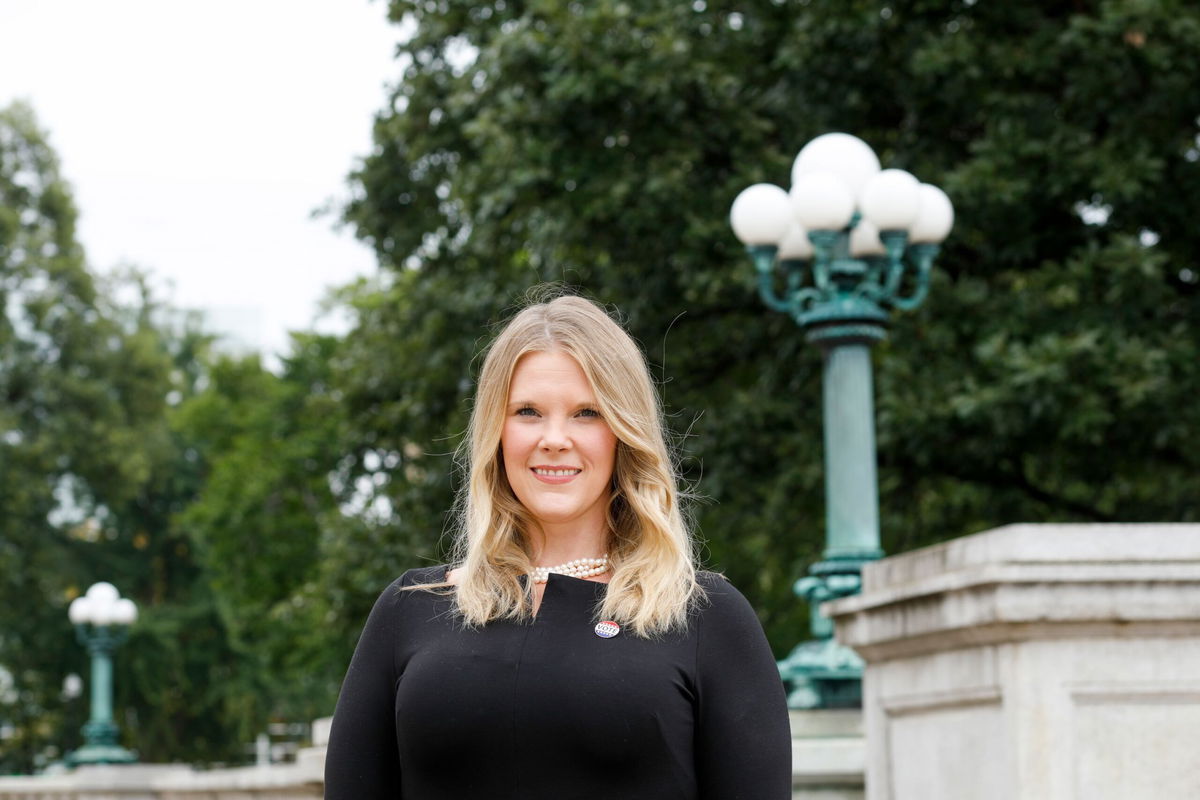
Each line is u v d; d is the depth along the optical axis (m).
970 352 12.55
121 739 42.12
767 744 2.56
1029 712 4.84
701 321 14.84
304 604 19.97
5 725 41.28
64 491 37.00
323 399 20.14
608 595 2.62
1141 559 4.83
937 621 5.20
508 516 2.75
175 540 42.91
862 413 8.05
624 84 12.66
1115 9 11.84
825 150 8.27
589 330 2.74
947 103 13.20
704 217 13.16
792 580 15.44
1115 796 4.82
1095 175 12.25
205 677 42.75
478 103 14.58
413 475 17.47
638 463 2.73
